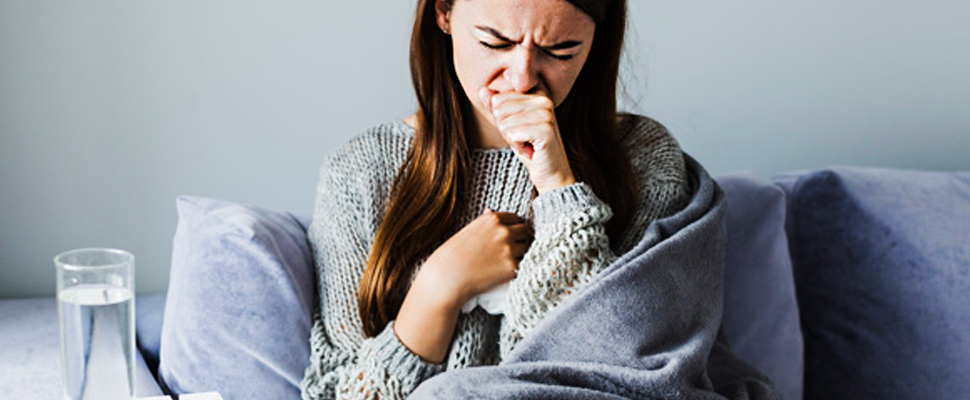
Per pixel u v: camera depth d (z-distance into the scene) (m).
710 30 1.76
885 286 1.55
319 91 1.61
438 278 1.16
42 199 1.53
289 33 1.57
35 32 1.47
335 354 1.22
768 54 1.80
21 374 1.23
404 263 1.22
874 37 1.84
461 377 1.07
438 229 1.24
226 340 1.21
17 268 1.54
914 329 1.53
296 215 1.43
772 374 1.49
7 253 1.53
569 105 1.26
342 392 1.18
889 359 1.54
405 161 1.26
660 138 1.32
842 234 1.57
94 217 1.55
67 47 1.49
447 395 1.04
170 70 1.54
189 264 1.24
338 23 1.59
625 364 1.12
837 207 1.57
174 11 1.52
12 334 1.37
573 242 1.13
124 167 1.55
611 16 1.21
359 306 1.22
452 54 1.22
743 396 1.21
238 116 1.58
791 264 1.58
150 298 1.52
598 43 1.23
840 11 1.82
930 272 1.53
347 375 1.19
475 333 1.19
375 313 1.22
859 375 1.56
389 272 1.22
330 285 1.25
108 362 1.03
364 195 1.26
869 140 1.88
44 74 1.49
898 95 1.88
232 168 1.59
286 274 1.22
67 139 1.52
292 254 1.26
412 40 1.23
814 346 1.61
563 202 1.15
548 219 1.15
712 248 1.22
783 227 1.53
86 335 1.02
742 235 1.48
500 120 1.16
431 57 1.23
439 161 1.24
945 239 1.54
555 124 1.15
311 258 1.31
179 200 1.31
